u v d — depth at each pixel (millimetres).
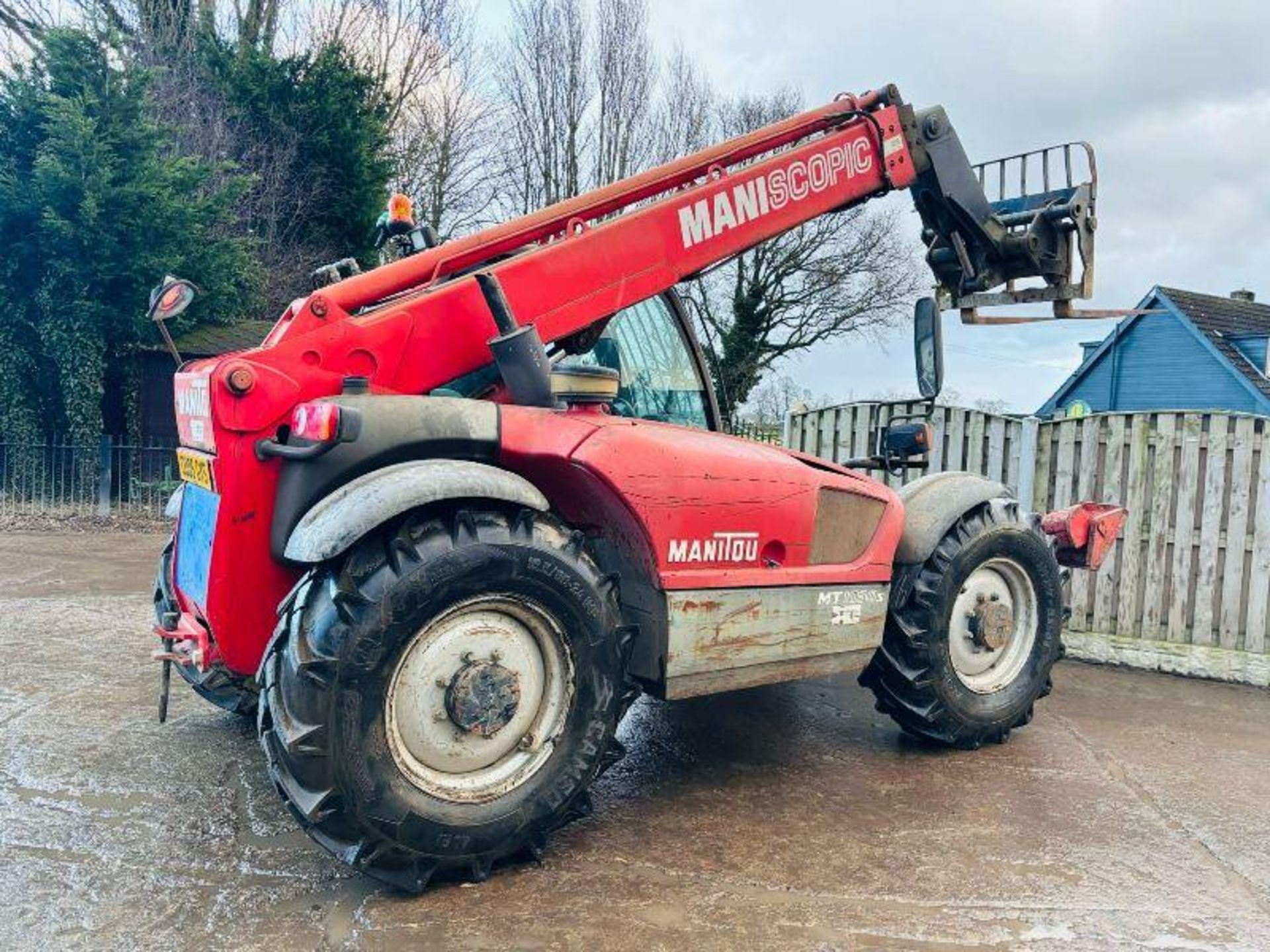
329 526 2281
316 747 2225
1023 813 3146
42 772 3193
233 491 2584
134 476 11492
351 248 18672
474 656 2475
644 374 3738
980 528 3703
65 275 11383
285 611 2375
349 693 2248
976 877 2660
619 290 3359
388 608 2281
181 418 2947
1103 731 4160
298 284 17391
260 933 2230
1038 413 27875
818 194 3871
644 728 3939
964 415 6359
